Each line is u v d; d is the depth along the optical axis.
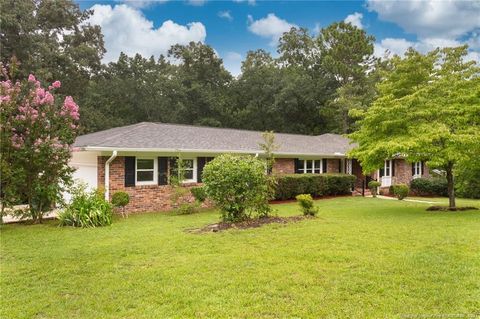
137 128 17.00
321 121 41.88
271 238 7.91
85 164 14.94
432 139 11.47
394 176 24.72
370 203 17.00
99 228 10.17
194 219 11.91
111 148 13.02
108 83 38.56
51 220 12.01
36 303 4.59
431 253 6.55
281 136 23.95
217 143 17.48
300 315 4.11
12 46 26.11
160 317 4.11
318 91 40.09
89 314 4.24
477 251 6.68
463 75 13.05
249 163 10.14
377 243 7.37
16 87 10.88
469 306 4.26
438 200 19.16
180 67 43.41
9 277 5.65
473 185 20.16
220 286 5.01
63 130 11.53
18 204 11.45
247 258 6.35
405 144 11.43
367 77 38.66
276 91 40.84
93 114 33.66
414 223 9.90
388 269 5.62
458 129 12.27
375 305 4.32
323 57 41.97
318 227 9.18
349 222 10.06
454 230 8.79
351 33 39.12
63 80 31.44
